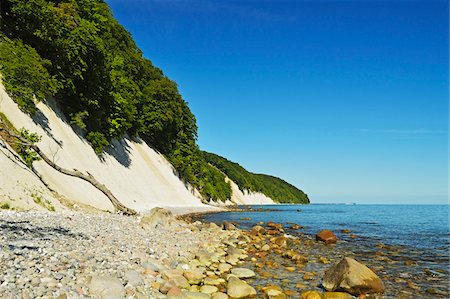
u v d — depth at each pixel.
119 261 11.63
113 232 17.22
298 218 56.59
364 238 29.12
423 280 14.80
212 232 27.36
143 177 53.94
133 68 65.88
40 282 8.13
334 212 86.50
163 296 9.86
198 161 91.81
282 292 12.12
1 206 17.48
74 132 37.56
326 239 25.58
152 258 13.23
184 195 69.06
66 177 28.48
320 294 12.00
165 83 75.12
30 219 16.16
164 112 71.56
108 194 31.34
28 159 23.77
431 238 29.55
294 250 21.92
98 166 38.72
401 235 31.86
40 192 22.25
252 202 158.88
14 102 27.42
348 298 11.81
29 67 27.70
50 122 32.56
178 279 11.61
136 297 9.15
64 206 23.39
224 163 161.50
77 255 10.98
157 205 49.31
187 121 89.00
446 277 15.35
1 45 27.64
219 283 12.54
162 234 20.42
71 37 33.09
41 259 9.76
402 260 19.25
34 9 30.48
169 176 68.50
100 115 42.34
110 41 53.91
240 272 14.35
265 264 16.83
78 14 38.19
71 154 32.78
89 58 36.97
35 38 32.53
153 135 72.56
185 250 17.02
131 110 51.94
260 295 11.77
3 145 22.34
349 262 13.06
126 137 59.50
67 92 36.22
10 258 9.32
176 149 79.69
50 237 13.08
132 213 33.09
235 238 24.20
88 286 8.79
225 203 114.88
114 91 46.25
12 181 20.16
